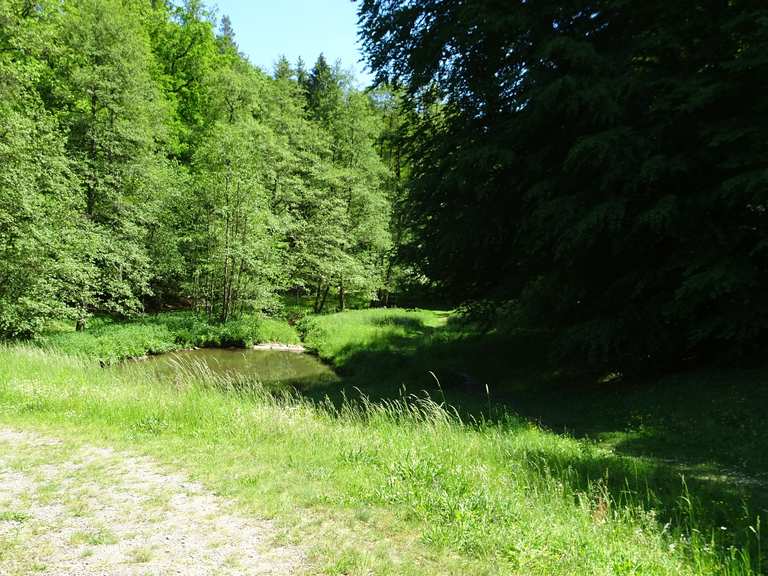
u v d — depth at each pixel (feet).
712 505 16.94
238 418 25.45
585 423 30.71
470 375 49.73
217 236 90.43
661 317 33.99
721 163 30.58
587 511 15.34
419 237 49.34
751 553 13.41
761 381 29.22
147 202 82.89
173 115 112.57
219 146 90.17
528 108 38.19
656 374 37.37
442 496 15.98
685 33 33.45
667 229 31.50
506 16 37.27
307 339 87.81
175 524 14.08
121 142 75.56
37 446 21.25
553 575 11.68
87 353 61.36
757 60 27.43
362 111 126.72
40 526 13.76
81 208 68.54
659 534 13.73
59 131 65.62
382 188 138.31
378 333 77.56
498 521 14.53
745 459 22.31
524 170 39.88
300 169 123.24
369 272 124.16
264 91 122.83
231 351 80.18
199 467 18.93
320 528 13.98
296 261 116.16
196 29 123.03
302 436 23.20
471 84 43.73
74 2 75.56
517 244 42.60
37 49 63.10
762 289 30.19
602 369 41.91
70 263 60.70
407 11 45.21
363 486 17.16
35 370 34.94
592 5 37.55
